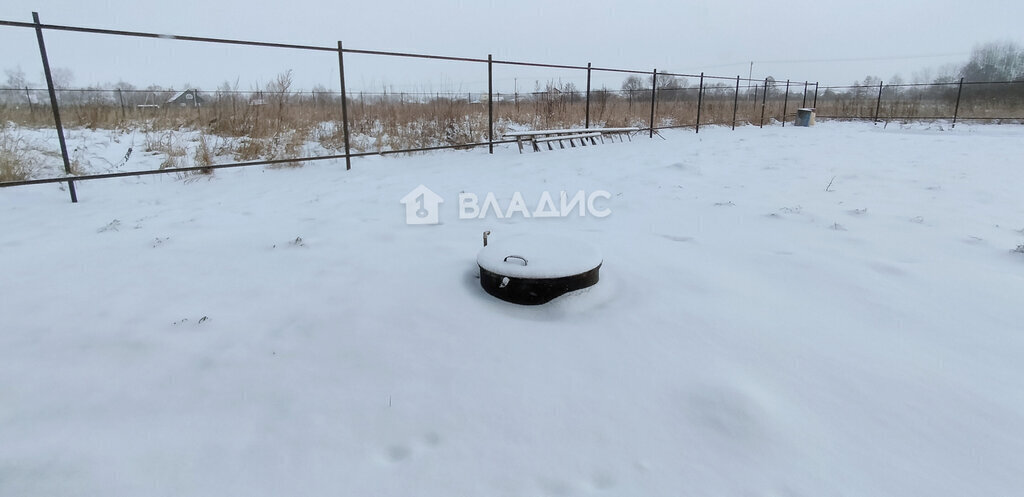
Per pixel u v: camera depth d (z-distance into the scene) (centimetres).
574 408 200
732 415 193
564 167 821
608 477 166
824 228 446
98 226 457
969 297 301
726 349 242
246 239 410
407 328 262
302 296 300
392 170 789
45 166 710
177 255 372
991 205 533
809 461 173
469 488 162
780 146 1144
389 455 177
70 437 185
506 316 276
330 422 194
